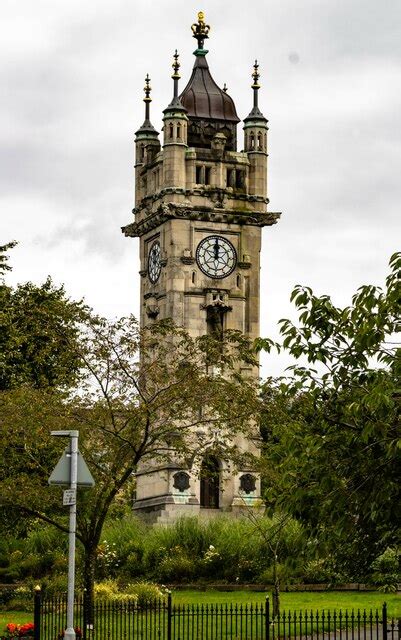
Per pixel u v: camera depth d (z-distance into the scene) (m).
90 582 75.81
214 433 89.44
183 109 163.62
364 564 49.91
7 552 122.69
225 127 168.12
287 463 49.88
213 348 84.75
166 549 119.44
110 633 73.06
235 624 79.19
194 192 162.38
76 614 78.44
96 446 79.38
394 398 48.22
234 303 162.50
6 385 115.69
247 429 84.12
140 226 167.38
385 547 49.44
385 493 46.75
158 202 163.75
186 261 161.25
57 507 80.31
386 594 103.19
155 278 164.75
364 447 48.12
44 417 79.00
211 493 156.62
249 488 155.12
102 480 78.88
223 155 164.25
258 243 164.50
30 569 117.69
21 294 129.38
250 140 166.38
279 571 106.50
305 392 50.12
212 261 162.50
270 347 50.31
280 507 49.69
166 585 113.69
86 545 77.06
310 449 48.69
